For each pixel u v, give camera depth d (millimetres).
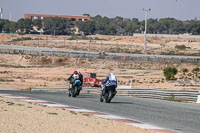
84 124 39656
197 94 80938
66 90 112125
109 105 63031
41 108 51594
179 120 47625
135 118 47875
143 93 91438
